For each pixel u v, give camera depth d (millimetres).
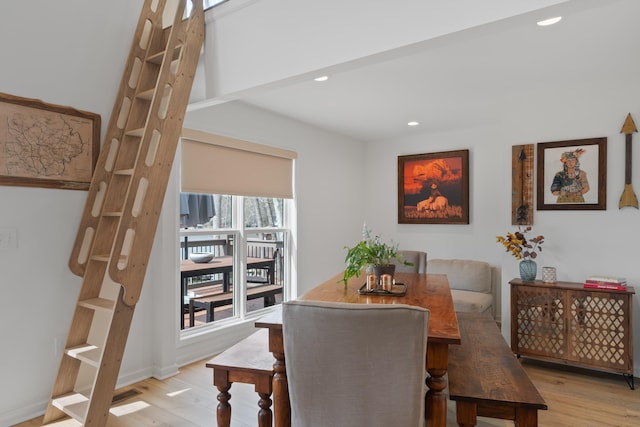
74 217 2670
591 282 3131
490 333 2582
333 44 2176
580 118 3404
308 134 4926
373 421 1476
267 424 2018
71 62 2625
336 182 5418
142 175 2346
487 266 4680
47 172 2502
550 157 3518
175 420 2453
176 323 3293
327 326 1474
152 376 3146
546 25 2402
